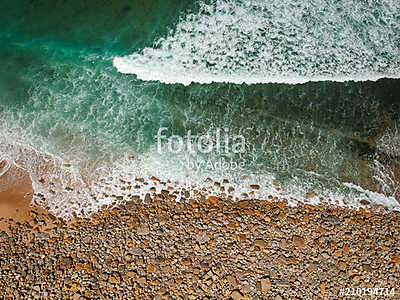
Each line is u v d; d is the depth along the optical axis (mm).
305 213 4801
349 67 6508
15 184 5043
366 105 6086
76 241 4328
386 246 4465
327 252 4328
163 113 5895
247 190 5070
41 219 4625
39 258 4137
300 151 5566
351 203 5012
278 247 4320
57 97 6027
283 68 6422
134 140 5582
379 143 5723
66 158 5359
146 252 4188
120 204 4820
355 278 4082
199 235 4395
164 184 5094
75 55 6629
